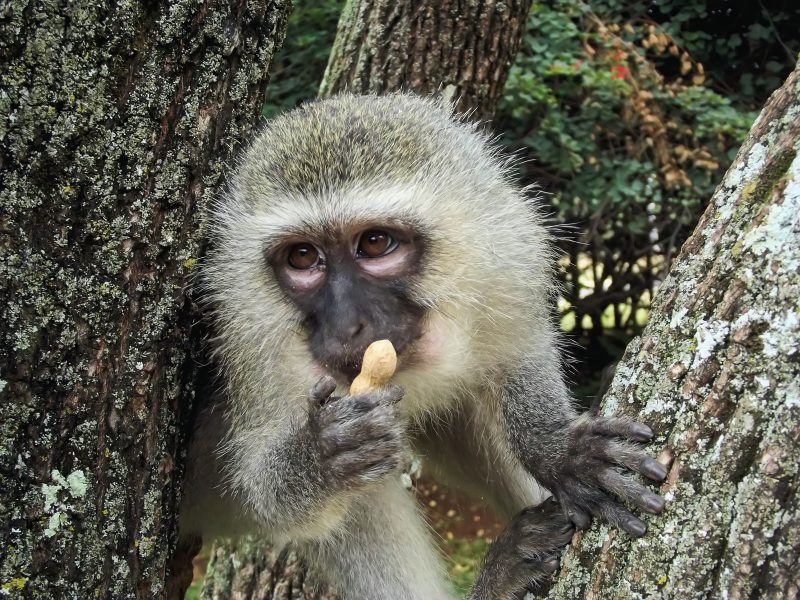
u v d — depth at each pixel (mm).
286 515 596
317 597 733
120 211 517
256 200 612
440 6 784
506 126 1146
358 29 802
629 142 1145
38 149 499
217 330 617
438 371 620
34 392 505
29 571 504
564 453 591
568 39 1134
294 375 612
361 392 580
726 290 489
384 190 605
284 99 1212
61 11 497
